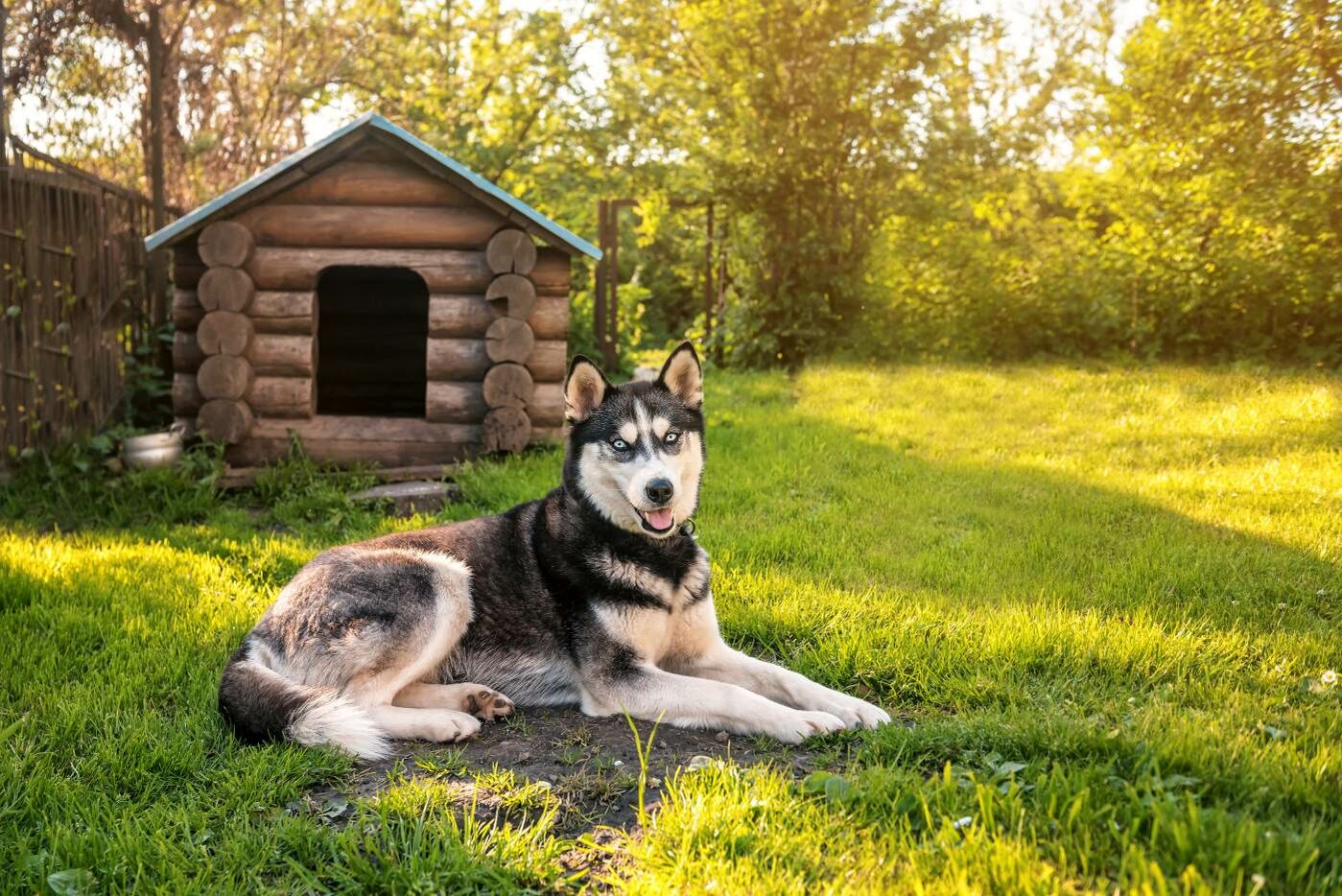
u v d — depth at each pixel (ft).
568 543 13.07
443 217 27.43
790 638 15.28
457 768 10.93
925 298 49.93
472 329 27.81
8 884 8.57
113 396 29.84
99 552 19.54
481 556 13.53
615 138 53.52
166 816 9.71
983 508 22.39
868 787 9.49
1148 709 11.21
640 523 12.63
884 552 19.57
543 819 9.37
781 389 40.75
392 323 35.81
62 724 11.72
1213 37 42.78
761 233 50.31
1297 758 9.53
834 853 8.50
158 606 16.30
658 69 55.36
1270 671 12.69
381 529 22.07
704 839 8.75
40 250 26.35
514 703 13.07
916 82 48.42
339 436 27.55
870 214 50.08
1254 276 41.63
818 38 47.93
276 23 56.29
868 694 13.25
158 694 13.12
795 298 49.60
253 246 26.91
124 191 30.32
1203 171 43.88
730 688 12.06
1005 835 8.38
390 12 59.11
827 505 23.00
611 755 11.31
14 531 21.86
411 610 12.36
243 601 16.63
